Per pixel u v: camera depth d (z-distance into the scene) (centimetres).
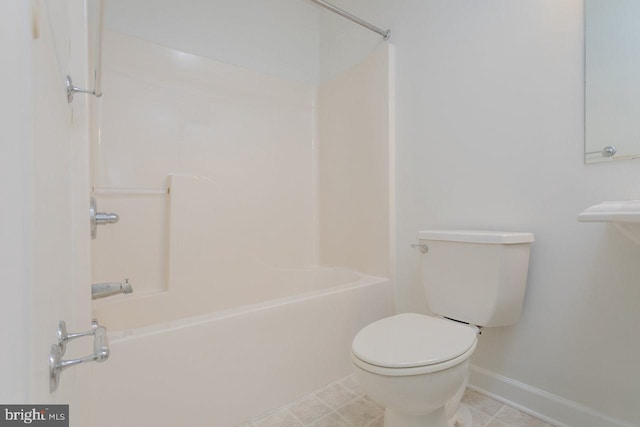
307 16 238
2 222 22
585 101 107
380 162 182
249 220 207
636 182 97
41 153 29
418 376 81
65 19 60
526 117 122
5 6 22
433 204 156
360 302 159
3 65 22
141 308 158
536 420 118
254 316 122
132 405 96
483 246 115
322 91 235
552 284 116
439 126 153
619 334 101
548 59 116
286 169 225
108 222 89
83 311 82
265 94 216
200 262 177
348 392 139
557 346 115
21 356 22
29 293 23
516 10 125
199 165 188
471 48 140
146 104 171
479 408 126
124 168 164
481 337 138
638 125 97
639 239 78
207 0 194
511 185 127
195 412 107
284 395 130
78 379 79
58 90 45
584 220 79
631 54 98
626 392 100
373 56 186
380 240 182
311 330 139
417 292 165
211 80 193
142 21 172
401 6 173
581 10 108
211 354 111
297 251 229
